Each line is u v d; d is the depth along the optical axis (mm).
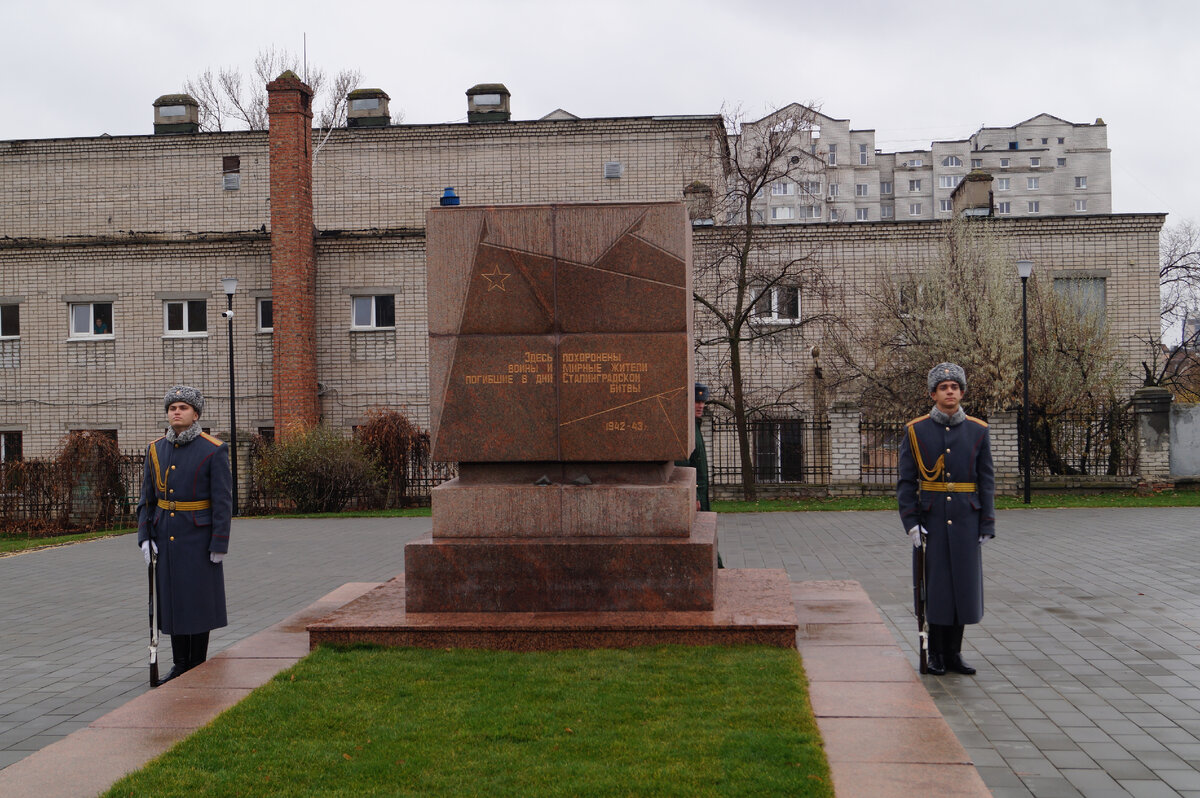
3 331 28828
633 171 28891
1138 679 6242
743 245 24938
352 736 4680
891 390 23625
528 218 6676
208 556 6488
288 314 26312
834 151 80438
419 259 27578
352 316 27859
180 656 6645
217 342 27891
